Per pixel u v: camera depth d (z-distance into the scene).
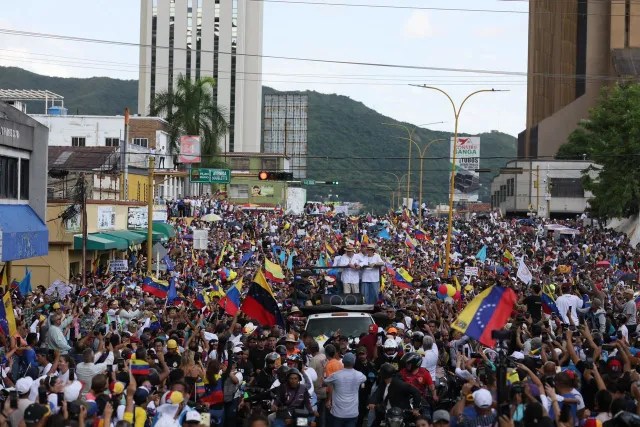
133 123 105.38
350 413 16.64
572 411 13.65
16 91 116.38
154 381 15.73
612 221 103.12
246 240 69.81
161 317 26.89
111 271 45.34
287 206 168.88
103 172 63.16
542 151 169.88
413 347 18.98
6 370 18.39
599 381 14.47
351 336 22.89
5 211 37.25
